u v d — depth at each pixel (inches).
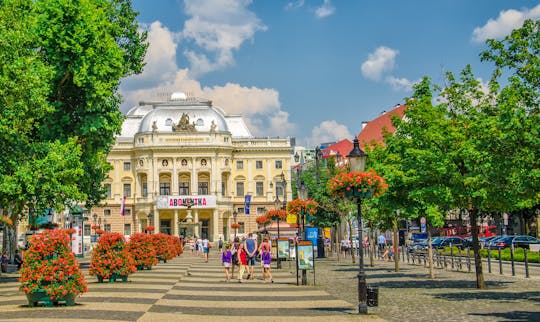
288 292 1011.9
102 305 810.8
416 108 1098.1
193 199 4254.4
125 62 1863.9
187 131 4411.9
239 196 4584.2
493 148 782.5
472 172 951.0
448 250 2255.2
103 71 1539.1
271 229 2057.1
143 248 1631.4
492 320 658.8
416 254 1800.0
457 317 687.1
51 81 1498.5
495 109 1022.4
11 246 1943.9
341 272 1504.7
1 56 1203.9
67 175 1400.1
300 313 744.3
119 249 1216.8
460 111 1073.5
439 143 1018.1
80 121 1606.8
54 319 669.3
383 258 2202.3
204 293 993.5
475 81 1069.1
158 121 4579.2
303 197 1657.2
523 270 1462.8
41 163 1321.4
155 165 4370.1
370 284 1144.2
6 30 1238.9
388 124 3752.5
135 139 4488.2
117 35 1784.0
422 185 1044.5
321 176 2444.6
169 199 4237.2
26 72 1245.1
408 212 1149.1
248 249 1318.9
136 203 4409.5
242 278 1333.7
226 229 4483.3
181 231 4352.9
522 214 2615.7
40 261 800.3
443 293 949.8
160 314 726.5
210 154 4389.8
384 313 737.0
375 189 789.2
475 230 1016.9
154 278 1314.0
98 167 1872.5
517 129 743.7
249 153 4611.2
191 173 4392.2
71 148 1438.2
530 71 860.0
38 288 790.5
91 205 1950.1
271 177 4598.9
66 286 791.7
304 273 1153.4
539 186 740.7
